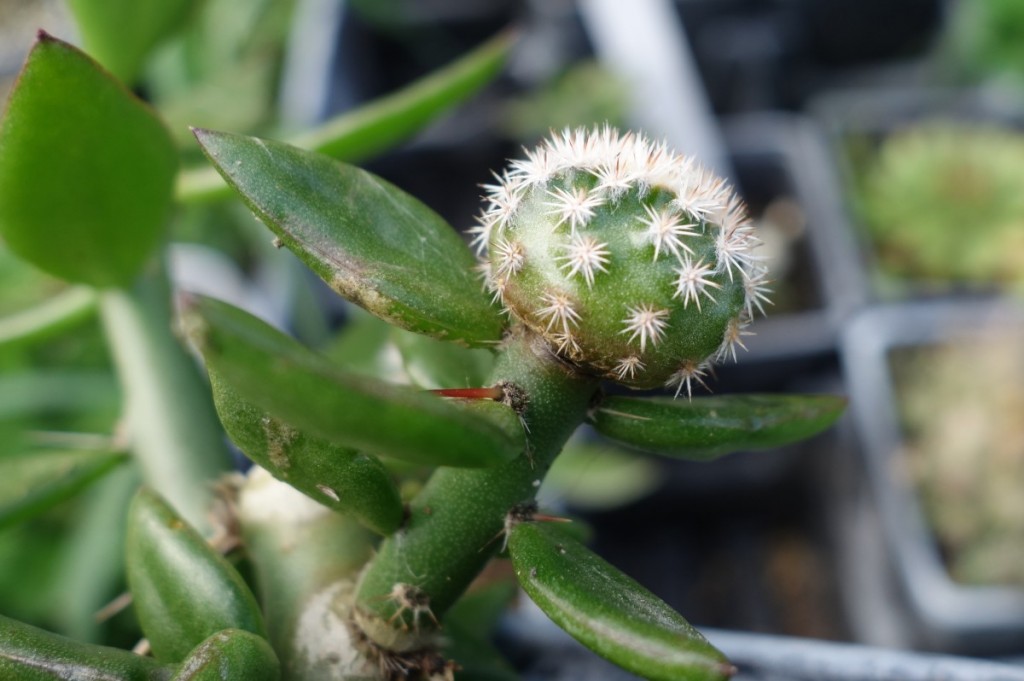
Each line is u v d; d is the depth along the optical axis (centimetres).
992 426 29
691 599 30
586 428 25
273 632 13
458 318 12
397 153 36
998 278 35
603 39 36
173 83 30
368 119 16
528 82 38
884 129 39
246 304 28
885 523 27
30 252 14
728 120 41
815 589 30
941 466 28
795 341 31
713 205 12
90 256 14
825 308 32
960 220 35
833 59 45
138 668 12
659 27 36
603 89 34
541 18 39
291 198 12
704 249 12
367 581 12
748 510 32
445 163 36
